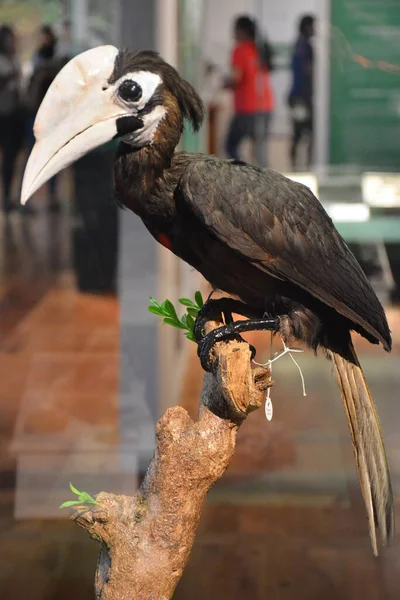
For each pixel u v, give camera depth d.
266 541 4.19
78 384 4.95
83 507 2.01
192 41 4.89
